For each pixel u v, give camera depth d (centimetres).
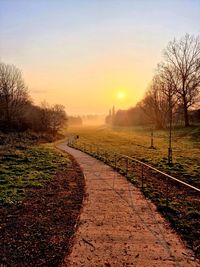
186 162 2873
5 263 920
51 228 1197
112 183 2011
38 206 1498
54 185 1964
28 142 5356
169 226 1185
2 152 3231
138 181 2039
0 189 1781
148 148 4512
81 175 2339
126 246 1005
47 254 970
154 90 8938
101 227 1181
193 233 1107
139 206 1457
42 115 8362
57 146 5506
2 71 7681
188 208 1405
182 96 7831
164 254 944
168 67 7950
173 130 7569
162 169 2520
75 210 1426
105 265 880
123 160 3192
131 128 11762
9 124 6956
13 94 7662
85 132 11394
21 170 2414
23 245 1045
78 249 988
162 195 1656
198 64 7775
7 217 1336
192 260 905
